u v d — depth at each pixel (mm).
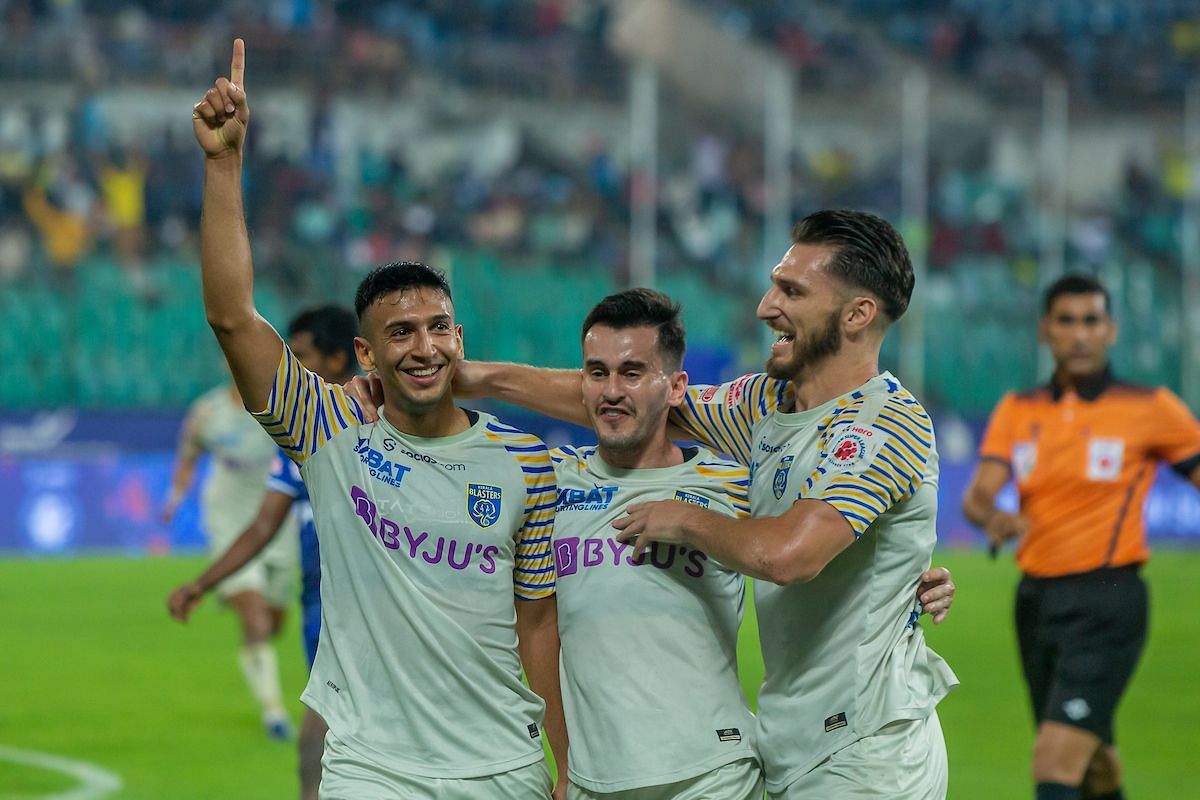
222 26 48500
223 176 7352
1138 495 11891
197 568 32875
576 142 50750
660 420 8070
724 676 7938
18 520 34250
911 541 7488
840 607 7488
